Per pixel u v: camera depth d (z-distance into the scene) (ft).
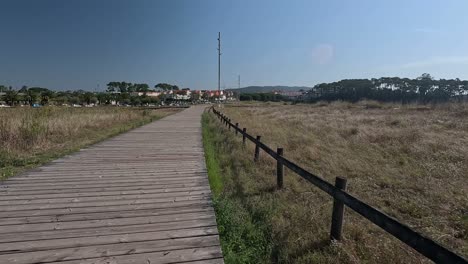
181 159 26.76
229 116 90.63
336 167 25.05
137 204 15.25
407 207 16.48
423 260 11.09
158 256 10.31
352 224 13.56
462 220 14.73
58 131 40.93
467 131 42.68
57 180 19.47
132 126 58.29
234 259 10.66
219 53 156.66
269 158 26.71
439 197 17.98
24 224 12.57
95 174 21.17
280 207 16.15
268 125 58.54
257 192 18.74
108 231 12.07
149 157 27.58
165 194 16.94
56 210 14.20
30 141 32.17
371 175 22.84
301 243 12.17
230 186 19.84
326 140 39.45
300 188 19.21
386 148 32.94
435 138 36.40
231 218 13.84
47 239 11.28
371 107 119.75
